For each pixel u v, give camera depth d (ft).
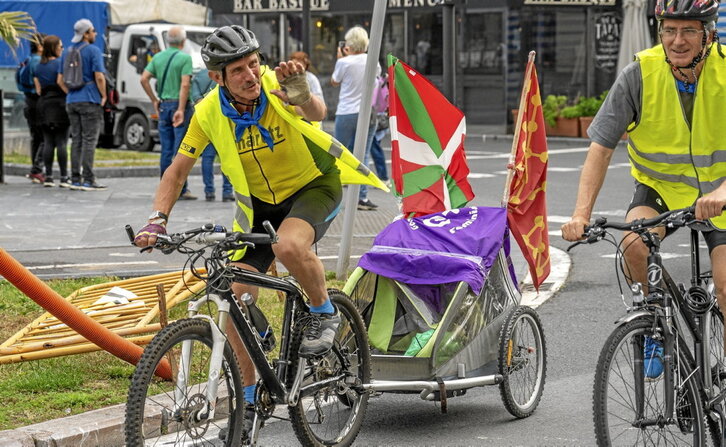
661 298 17.63
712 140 19.42
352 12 113.19
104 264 38.32
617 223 17.79
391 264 22.89
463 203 25.40
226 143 19.02
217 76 18.34
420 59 110.63
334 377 20.49
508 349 22.71
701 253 41.65
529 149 24.40
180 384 17.30
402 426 22.70
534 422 22.82
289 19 115.96
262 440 21.75
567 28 107.65
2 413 21.86
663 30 18.88
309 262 18.97
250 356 18.60
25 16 54.54
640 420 17.60
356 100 53.47
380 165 60.49
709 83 19.11
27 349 22.85
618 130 19.63
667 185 20.01
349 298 21.09
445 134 25.43
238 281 18.45
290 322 19.66
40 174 64.69
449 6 65.82
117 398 23.11
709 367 18.65
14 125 77.77
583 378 26.18
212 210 52.90
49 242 43.24
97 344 22.48
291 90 18.26
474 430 22.29
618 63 106.73
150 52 86.48
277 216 20.06
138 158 78.07
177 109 54.54
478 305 22.66
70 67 59.72
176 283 28.81
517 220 24.31
